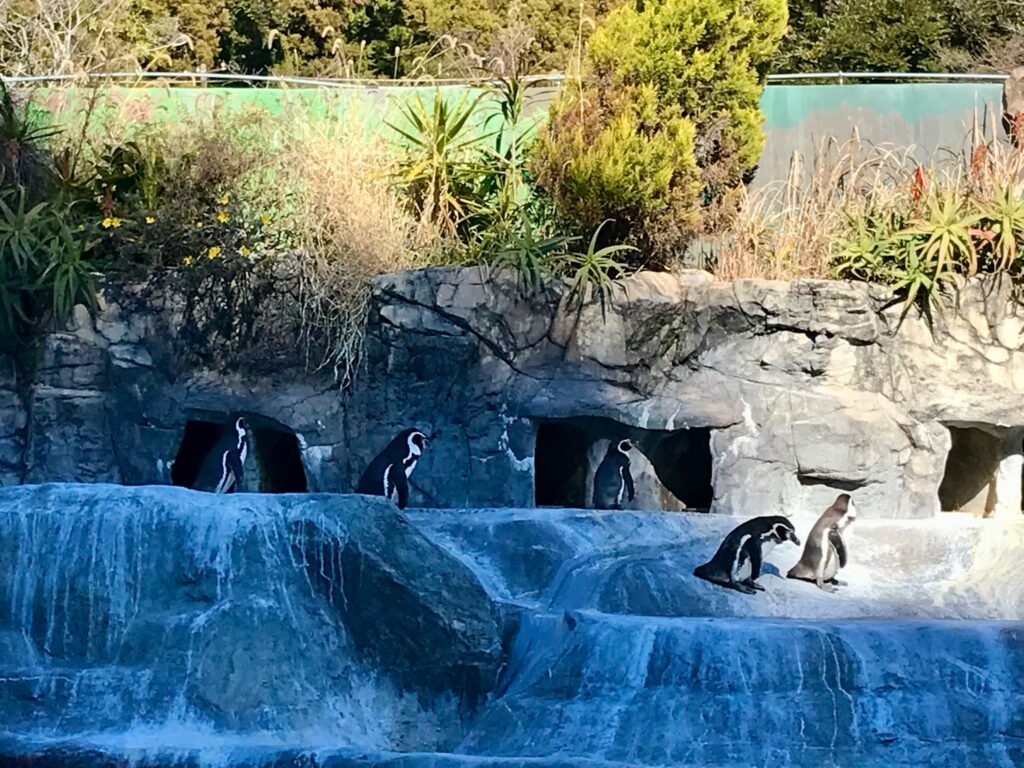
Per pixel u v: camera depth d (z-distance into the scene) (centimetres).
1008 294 1353
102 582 1042
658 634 960
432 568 1038
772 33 1504
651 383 1355
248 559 1047
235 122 1530
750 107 1496
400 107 1554
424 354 1362
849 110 1591
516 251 1354
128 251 1427
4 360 1455
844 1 2434
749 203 1488
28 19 2147
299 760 860
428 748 996
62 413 1423
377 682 1028
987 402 1325
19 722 980
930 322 1351
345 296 1380
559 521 1184
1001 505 1363
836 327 1330
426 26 2530
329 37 2577
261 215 1443
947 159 1584
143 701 989
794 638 941
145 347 1415
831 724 913
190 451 1459
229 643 1009
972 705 916
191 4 2525
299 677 1013
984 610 1150
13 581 1047
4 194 1459
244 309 1404
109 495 1062
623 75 1456
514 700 973
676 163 1430
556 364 1355
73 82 1602
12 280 1425
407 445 1237
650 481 1367
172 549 1050
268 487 1457
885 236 1392
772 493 1320
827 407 1317
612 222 1439
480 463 1346
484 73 1911
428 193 1502
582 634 988
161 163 1497
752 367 1344
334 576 1039
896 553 1193
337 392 1390
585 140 1441
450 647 1019
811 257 1420
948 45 2355
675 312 1348
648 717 930
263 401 1380
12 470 1443
